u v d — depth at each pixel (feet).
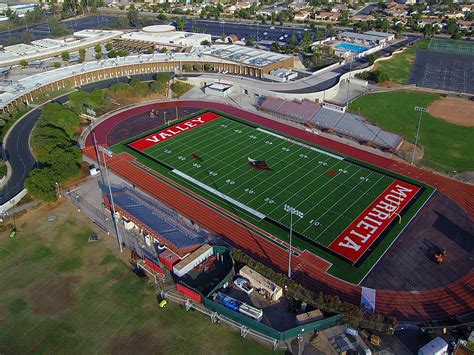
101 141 315.37
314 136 323.16
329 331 163.22
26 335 161.48
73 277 189.37
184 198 247.09
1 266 196.13
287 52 527.81
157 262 198.18
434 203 241.76
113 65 444.96
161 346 156.87
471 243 210.59
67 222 226.79
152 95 400.26
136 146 307.99
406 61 510.58
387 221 226.17
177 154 296.71
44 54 504.43
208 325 165.78
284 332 156.97
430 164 282.97
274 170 274.98
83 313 170.81
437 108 372.79
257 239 214.48
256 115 360.89
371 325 161.99
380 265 197.16
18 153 291.58
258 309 168.35
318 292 182.70
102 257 201.46
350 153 296.71
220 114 362.33
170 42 551.18
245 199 245.45
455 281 188.03
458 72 474.08
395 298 179.73
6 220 227.40
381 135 310.86
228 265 196.85
